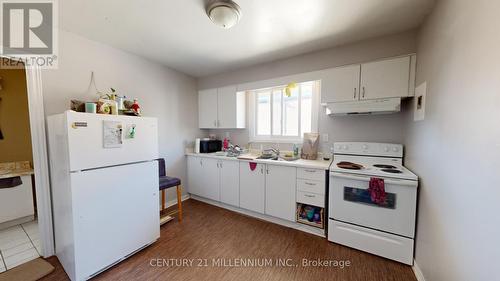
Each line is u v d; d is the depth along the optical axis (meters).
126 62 2.46
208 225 2.47
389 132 2.20
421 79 1.66
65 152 1.47
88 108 1.67
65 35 1.93
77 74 2.02
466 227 0.96
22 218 2.52
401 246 1.70
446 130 1.19
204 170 3.16
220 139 3.67
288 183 2.35
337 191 1.98
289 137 2.96
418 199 1.63
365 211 1.85
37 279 1.57
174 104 3.14
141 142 1.89
